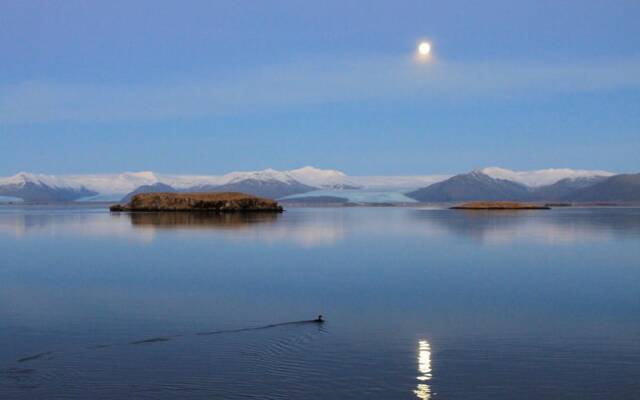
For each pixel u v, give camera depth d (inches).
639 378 693.9
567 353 788.0
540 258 1850.4
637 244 2305.6
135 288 1298.0
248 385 674.2
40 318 997.8
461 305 1090.7
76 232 3154.5
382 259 1838.1
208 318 988.6
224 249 2171.5
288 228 3420.3
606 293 1218.6
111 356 778.2
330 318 985.5
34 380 694.5
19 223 4217.5
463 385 674.8
